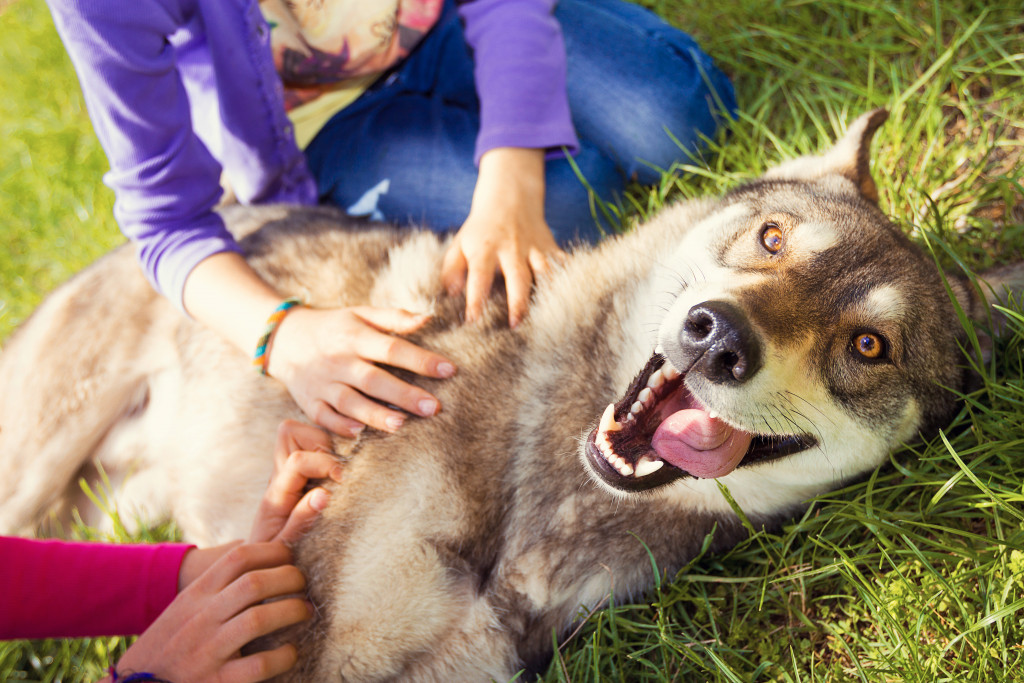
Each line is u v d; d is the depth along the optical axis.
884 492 0.68
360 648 0.64
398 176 0.84
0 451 0.81
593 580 0.68
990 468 0.67
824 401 0.63
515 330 0.69
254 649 0.63
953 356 0.68
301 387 0.69
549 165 0.83
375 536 0.64
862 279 0.64
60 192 1.00
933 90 0.83
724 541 0.70
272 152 0.79
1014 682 0.60
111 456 0.82
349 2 0.77
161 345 0.80
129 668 0.62
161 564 0.68
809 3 0.92
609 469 0.62
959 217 0.79
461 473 0.65
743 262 0.66
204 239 0.73
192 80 0.78
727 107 0.89
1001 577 0.63
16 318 0.93
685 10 0.97
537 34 0.80
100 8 0.67
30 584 0.66
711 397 0.60
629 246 0.72
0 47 1.18
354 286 0.75
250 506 0.74
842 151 0.73
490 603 0.66
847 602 0.67
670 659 0.66
